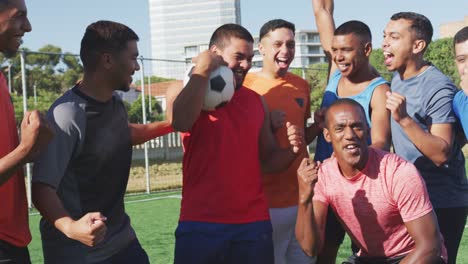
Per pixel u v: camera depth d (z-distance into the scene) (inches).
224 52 150.0
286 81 180.9
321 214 140.9
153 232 337.1
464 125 157.5
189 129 140.9
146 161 538.9
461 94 159.2
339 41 168.2
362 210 135.3
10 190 118.4
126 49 132.6
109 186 136.0
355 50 166.9
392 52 166.4
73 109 127.9
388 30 167.6
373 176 132.4
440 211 162.6
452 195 163.0
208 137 146.2
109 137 133.5
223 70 144.9
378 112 165.6
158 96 1510.8
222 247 144.2
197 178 147.6
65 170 126.1
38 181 122.1
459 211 164.4
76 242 131.5
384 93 166.1
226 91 143.6
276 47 177.0
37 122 103.9
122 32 132.8
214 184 145.4
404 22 164.4
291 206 175.9
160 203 466.0
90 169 131.7
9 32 116.5
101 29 131.6
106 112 133.6
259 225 147.9
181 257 147.3
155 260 266.8
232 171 145.5
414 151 162.6
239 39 149.6
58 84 1168.2
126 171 140.7
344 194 136.8
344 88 175.3
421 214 128.9
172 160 721.0
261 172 162.6
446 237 163.9
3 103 118.0
